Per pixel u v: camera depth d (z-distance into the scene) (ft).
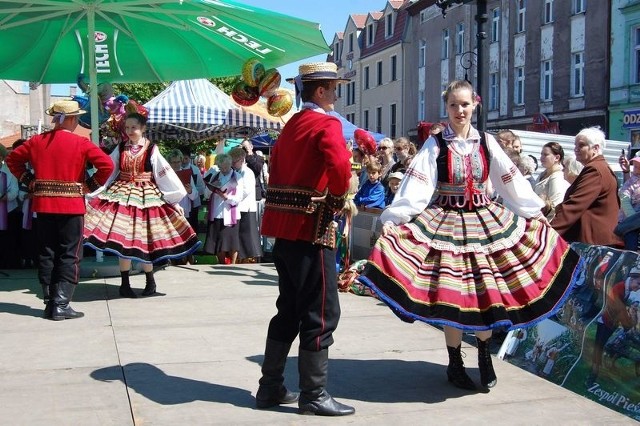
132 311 20.45
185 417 11.92
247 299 22.45
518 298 12.42
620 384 13.10
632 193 22.44
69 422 11.68
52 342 16.83
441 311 12.02
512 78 97.91
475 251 12.47
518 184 13.16
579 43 84.23
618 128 78.74
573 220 16.56
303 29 26.02
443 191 13.00
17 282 25.81
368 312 20.42
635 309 13.15
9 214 29.53
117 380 13.89
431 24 121.49
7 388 13.39
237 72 32.42
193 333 17.76
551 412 12.32
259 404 12.39
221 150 62.13
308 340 11.94
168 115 35.73
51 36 29.99
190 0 23.88
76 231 19.53
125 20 28.50
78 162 19.36
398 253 12.37
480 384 13.69
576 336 14.52
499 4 100.63
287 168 11.98
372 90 147.33
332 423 11.69
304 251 11.81
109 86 30.32
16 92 127.75
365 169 30.04
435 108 120.16
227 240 31.40
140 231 22.02
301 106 12.28
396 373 14.53
